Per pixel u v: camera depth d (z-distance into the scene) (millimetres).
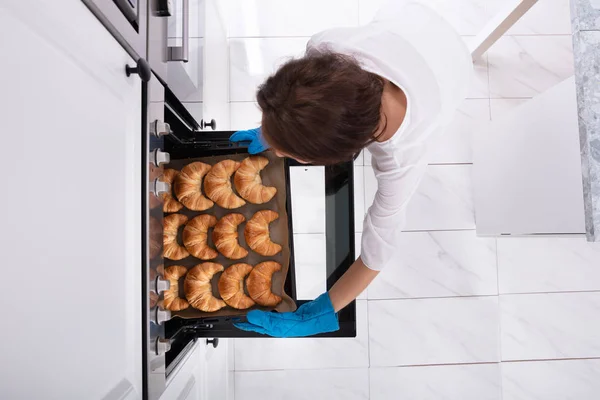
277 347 1671
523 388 1679
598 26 818
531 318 1689
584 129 811
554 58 1760
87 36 450
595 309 1690
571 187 980
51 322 380
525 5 1267
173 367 792
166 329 848
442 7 1776
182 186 946
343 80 471
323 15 1752
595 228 795
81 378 433
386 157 703
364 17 1753
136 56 593
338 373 1671
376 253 852
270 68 1740
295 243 1387
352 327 971
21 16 335
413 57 668
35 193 357
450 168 1716
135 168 588
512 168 1293
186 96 967
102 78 489
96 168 474
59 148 396
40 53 363
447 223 1701
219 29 1510
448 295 1688
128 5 562
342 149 499
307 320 899
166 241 920
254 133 1003
